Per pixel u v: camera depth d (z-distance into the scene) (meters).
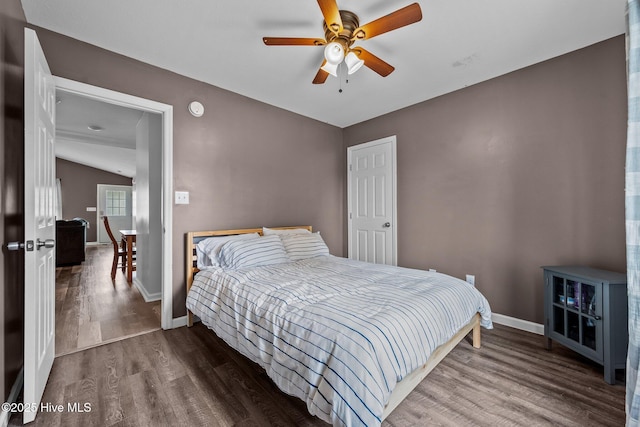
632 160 1.13
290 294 1.68
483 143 2.76
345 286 1.85
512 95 2.58
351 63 1.90
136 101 2.35
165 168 2.53
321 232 3.88
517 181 2.55
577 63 2.24
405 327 1.30
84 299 3.37
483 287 2.77
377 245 3.71
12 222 1.54
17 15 1.66
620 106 2.06
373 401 1.04
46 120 1.68
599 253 2.15
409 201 3.37
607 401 1.57
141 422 1.40
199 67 2.50
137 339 2.32
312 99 3.19
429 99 3.18
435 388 1.68
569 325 2.01
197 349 2.15
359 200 3.95
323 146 3.92
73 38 2.08
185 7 1.80
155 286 3.38
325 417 1.12
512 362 1.98
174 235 2.58
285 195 3.47
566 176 2.30
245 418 1.43
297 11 1.84
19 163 1.66
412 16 1.53
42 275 1.57
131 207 9.80
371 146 3.79
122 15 1.86
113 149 5.95
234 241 2.57
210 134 2.81
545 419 1.43
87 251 7.47
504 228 2.63
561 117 2.32
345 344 1.16
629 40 1.16
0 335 1.35
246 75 2.65
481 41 2.14
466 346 2.22
